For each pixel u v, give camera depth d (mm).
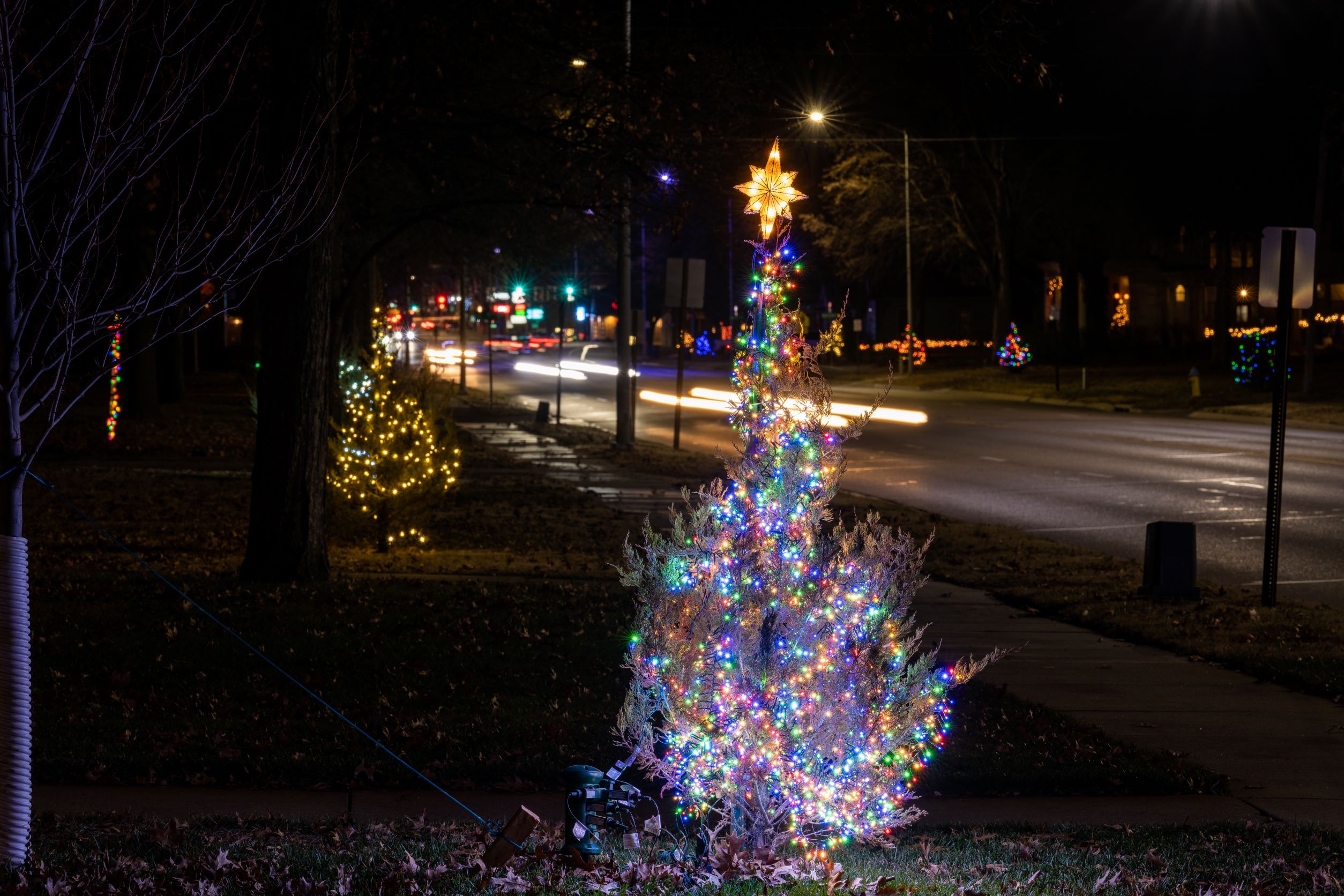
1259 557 15406
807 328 5414
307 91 11828
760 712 5145
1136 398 43000
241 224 9438
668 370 78000
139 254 15578
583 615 11570
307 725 8023
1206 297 68188
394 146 15859
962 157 58125
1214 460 25797
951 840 6188
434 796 6852
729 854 5230
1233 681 9680
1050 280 65812
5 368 5289
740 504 5273
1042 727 8219
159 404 38281
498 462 27906
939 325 89188
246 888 5145
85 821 6195
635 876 5258
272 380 12711
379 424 15961
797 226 64375
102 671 9203
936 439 33000
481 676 9375
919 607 12641
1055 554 15719
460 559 15266
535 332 128375
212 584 12367
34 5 8859
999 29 12500
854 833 5383
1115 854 5953
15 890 4906
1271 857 5910
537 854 5469
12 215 5359
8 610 5215
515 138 16766
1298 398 39000
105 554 14922
